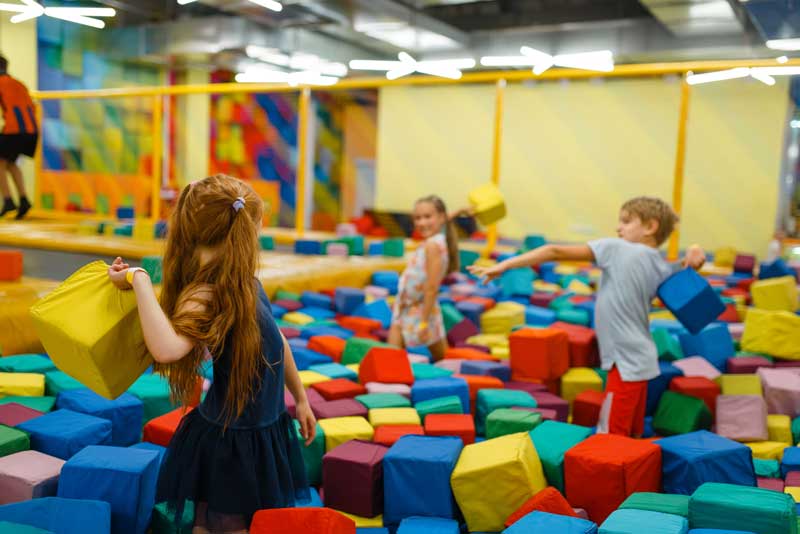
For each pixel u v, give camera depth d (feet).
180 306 4.93
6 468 6.28
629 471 6.76
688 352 12.53
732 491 6.00
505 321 15.16
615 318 9.29
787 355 12.31
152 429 7.64
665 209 9.98
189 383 5.17
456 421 8.26
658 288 9.42
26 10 15.75
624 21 29.01
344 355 11.49
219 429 5.09
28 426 7.18
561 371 11.28
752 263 21.95
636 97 32.04
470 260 21.15
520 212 34.65
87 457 6.21
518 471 6.48
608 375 9.48
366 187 46.96
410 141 36.63
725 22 25.35
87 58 33.09
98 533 5.41
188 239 5.06
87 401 8.01
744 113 30.45
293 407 8.23
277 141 41.96
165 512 6.19
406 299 12.58
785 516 5.61
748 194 30.63
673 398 9.86
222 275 4.97
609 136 32.71
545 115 33.81
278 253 20.76
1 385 8.52
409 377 9.92
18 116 22.98
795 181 30.53
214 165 38.14
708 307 9.29
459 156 35.65
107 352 5.03
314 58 31.50
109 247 17.31
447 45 31.50
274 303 14.87
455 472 6.64
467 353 12.28
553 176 33.91
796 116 29.94
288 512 4.94
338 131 45.91
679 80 31.19
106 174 31.37
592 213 33.30
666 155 31.73
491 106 34.73
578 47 29.78
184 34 30.96
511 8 32.73
